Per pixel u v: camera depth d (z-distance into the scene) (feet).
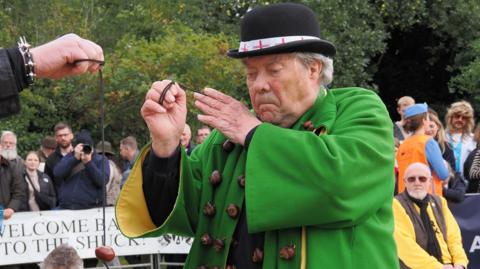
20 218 32.53
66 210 32.86
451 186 33.99
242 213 11.21
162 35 54.49
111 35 54.85
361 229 10.87
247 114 10.91
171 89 11.16
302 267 10.67
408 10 70.54
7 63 9.17
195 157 12.13
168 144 11.22
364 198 10.56
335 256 10.67
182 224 11.60
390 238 11.08
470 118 37.55
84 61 9.56
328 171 10.28
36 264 33.45
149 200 11.51
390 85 79.30
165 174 11.33
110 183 34.06
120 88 49.42
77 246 32.91
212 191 11.60
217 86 50.90
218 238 11.34
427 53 77.46
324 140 10.52
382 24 69.67
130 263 35.68
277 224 10.44
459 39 72.54
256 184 10.43
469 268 33.37
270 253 10.91
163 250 33.42
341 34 66.39
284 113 11.05
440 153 30.94
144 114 11.21
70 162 33.76
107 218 33.04
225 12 66.33
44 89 51.44
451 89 69.41
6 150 33.60
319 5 65.46
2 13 52.54
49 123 51.47
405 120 32.81
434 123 34.60
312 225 10.69
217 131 12.14
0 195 33.22
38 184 34.24
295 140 10.46
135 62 49.67
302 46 10.80
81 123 51.90
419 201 28.02
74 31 53.26
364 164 10.52
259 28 10.89
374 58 77.97
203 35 54.70
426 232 27.76
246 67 11.19
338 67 66.18
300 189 10.34
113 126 51.62
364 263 10.77
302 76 10.99
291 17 10.91
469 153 36.52
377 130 10.91
